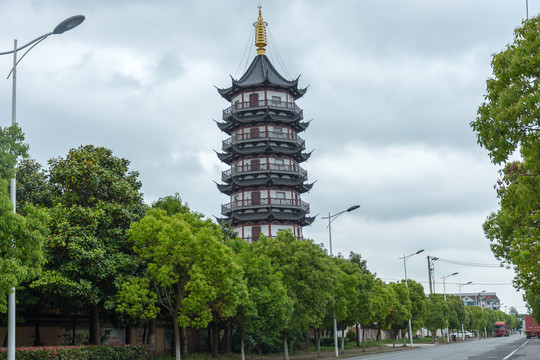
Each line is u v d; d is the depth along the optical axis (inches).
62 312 1718.8
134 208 1565.0
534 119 597.3
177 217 1561.3
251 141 3390.7
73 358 1253.1
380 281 3275.1
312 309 2016.5
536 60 605.0
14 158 905.5
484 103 671.1
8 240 879.7
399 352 2566.4
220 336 2635.3
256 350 2507.4
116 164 1610.5
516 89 621.9
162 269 1429.6
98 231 1467.8
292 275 2025.1
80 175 1478.8
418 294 3762.3
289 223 3390.7
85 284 1375.5
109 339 1958.7
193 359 1955.0
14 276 854.5
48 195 1535.4
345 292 2463.1
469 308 6422.2
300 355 2471.7
